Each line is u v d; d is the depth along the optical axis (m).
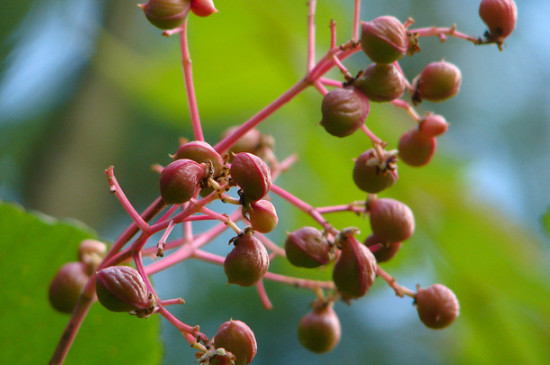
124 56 0.50
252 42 0.49
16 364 0.40
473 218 0.45
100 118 0.53
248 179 0.33
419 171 0.46
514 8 0.36
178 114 0.53
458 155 0.46
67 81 0.51
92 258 0.38
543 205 0.57
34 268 0.40
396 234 0.36
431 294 0.36
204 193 0.35
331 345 0.38
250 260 0.34
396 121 0.47
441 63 0.37
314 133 0.49
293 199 0.36
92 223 0.54
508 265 0.45
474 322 0.46
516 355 0.46
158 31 0.54
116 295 0.33
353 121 0.35
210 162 0.34
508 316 0.46
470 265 0.46
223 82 0.51
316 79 0.35
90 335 0.40
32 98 0.50
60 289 0.37
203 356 0.33
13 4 0.44
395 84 0.35
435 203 0.46
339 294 0.38
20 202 0.51
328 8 0.48
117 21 0.53
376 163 0.36
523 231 0.46
